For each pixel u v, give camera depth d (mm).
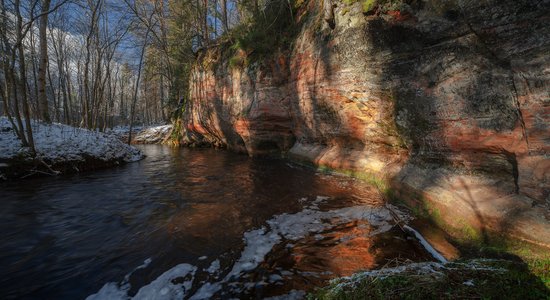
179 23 24391
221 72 15336
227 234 4367
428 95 5176
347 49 7328
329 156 9453
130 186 8086
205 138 20797
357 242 3926
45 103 13820
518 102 3533
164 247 3967
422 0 5102
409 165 6043
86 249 3996
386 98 6418
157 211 5684
